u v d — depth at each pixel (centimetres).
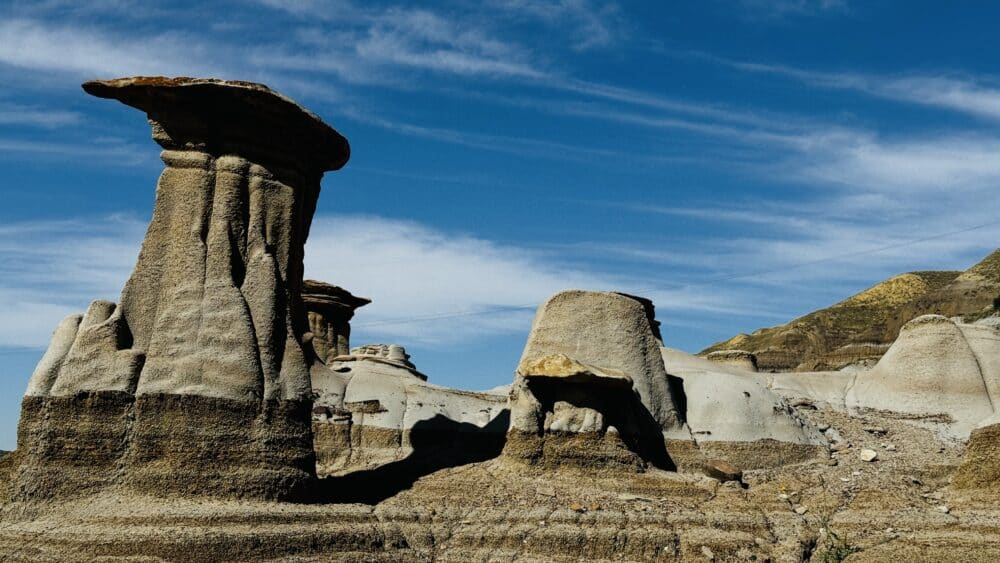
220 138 3447
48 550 2812
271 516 3030
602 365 3994
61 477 3098
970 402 4256
